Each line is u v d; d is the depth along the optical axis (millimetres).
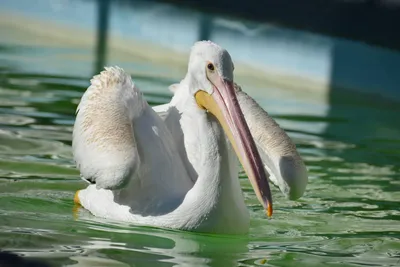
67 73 20797
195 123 11016
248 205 11961
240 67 23312
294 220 11297
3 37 26172
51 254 8977
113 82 10961
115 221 10602
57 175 12383
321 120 18312
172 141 10984
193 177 10914
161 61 24562
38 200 11242
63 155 13383
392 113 19812
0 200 11094
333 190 12883
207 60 10234
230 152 10227
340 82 21672
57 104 16969
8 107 16344
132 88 10930
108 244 9555
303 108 19547
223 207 10156
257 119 11000
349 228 10984
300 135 16625
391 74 21062
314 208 11938
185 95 11266
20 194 11414
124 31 25625
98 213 10820
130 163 9914
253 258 9414
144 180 10570
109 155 10031
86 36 26312
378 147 16141
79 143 10555
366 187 13117
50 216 10609
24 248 9141
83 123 10664
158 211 10391
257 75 22969
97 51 25250
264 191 9547
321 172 13898
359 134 17188
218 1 24375
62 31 26875
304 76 22188
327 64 21922
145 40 25094
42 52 24047
